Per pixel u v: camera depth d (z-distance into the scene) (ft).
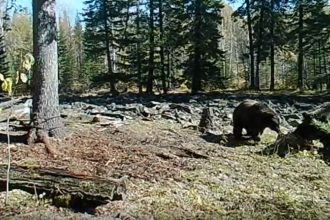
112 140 37.04
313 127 35.01
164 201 22.94
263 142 40.63
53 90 34.55
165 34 136.05
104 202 21.85
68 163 28.71
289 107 80.94
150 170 28.55
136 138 39.24
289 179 28.60
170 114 57.62
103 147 33.60
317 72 173.47
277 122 39.75
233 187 26.25
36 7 34.58
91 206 21.79
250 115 40.37
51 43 34.71
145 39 140.15
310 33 132.98
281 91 126.11
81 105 77.87
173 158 32.45
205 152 35.19
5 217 20.15
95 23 146.92
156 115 56.80
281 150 35.14
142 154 32.42
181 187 25.67
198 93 125.80
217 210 22.08
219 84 134.10
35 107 34.17
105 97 114.21
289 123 54.19
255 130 40.47
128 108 66.13
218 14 130.62
